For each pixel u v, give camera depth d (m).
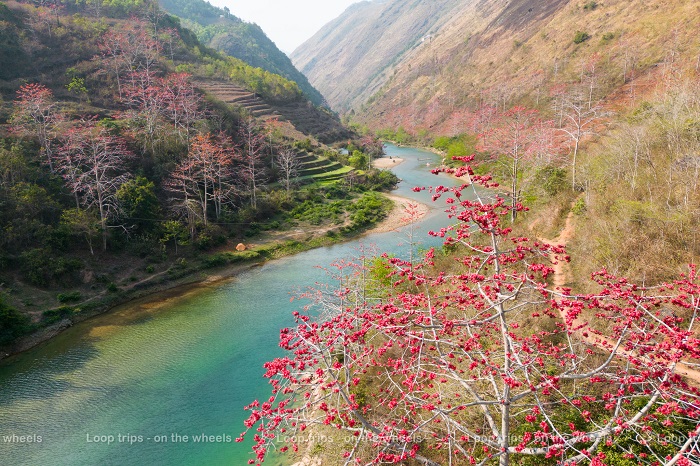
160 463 17.19
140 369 23.73
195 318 29.64
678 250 18.78
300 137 80.44
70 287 32.44
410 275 11.92
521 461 12.34
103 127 47.34
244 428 18.97
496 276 10.64
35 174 38.56
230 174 51.12
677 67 61.44
